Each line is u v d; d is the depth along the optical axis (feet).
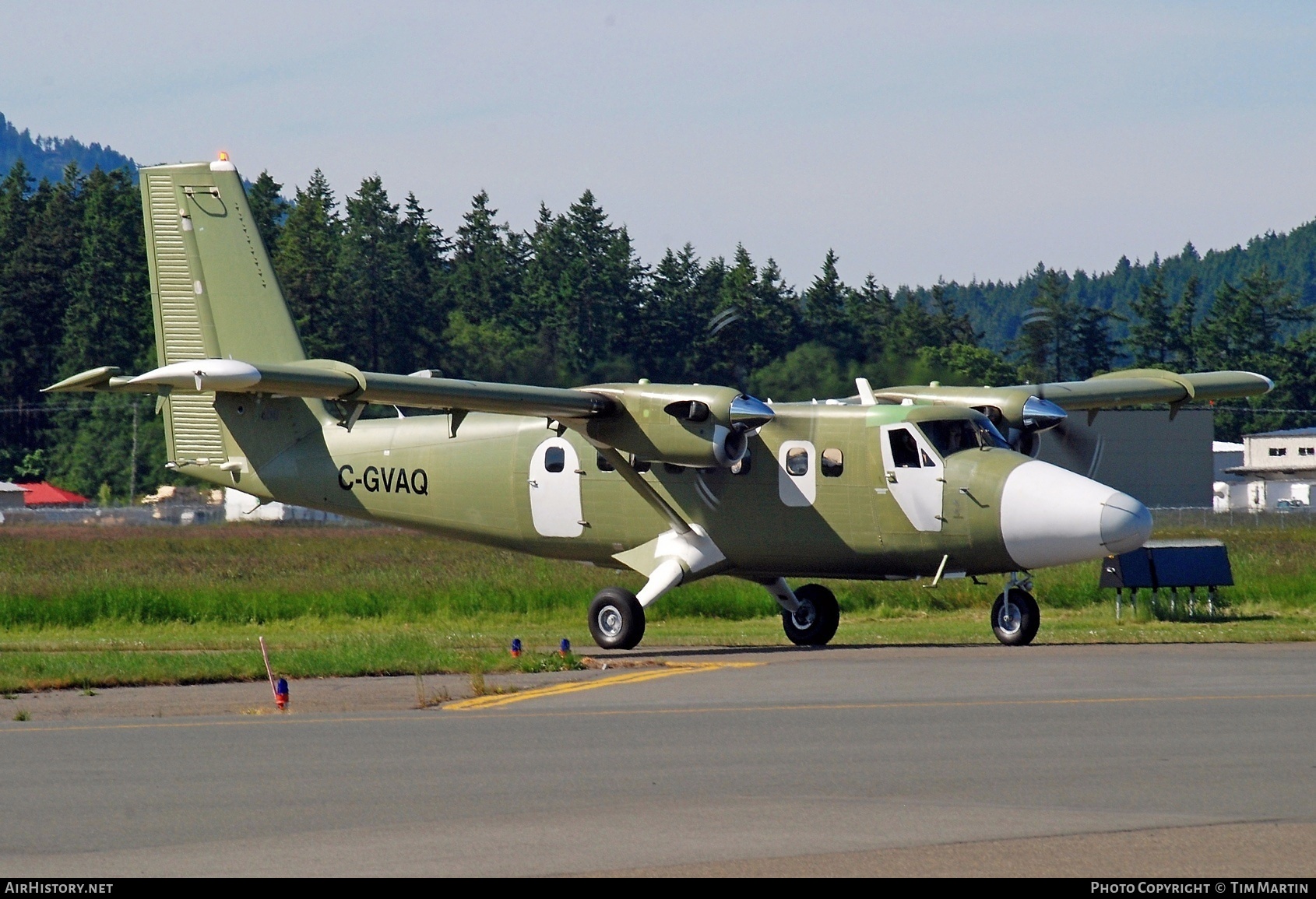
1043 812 91.25
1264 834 84.94
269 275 238.89
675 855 81.30
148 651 216.74
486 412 200.75
